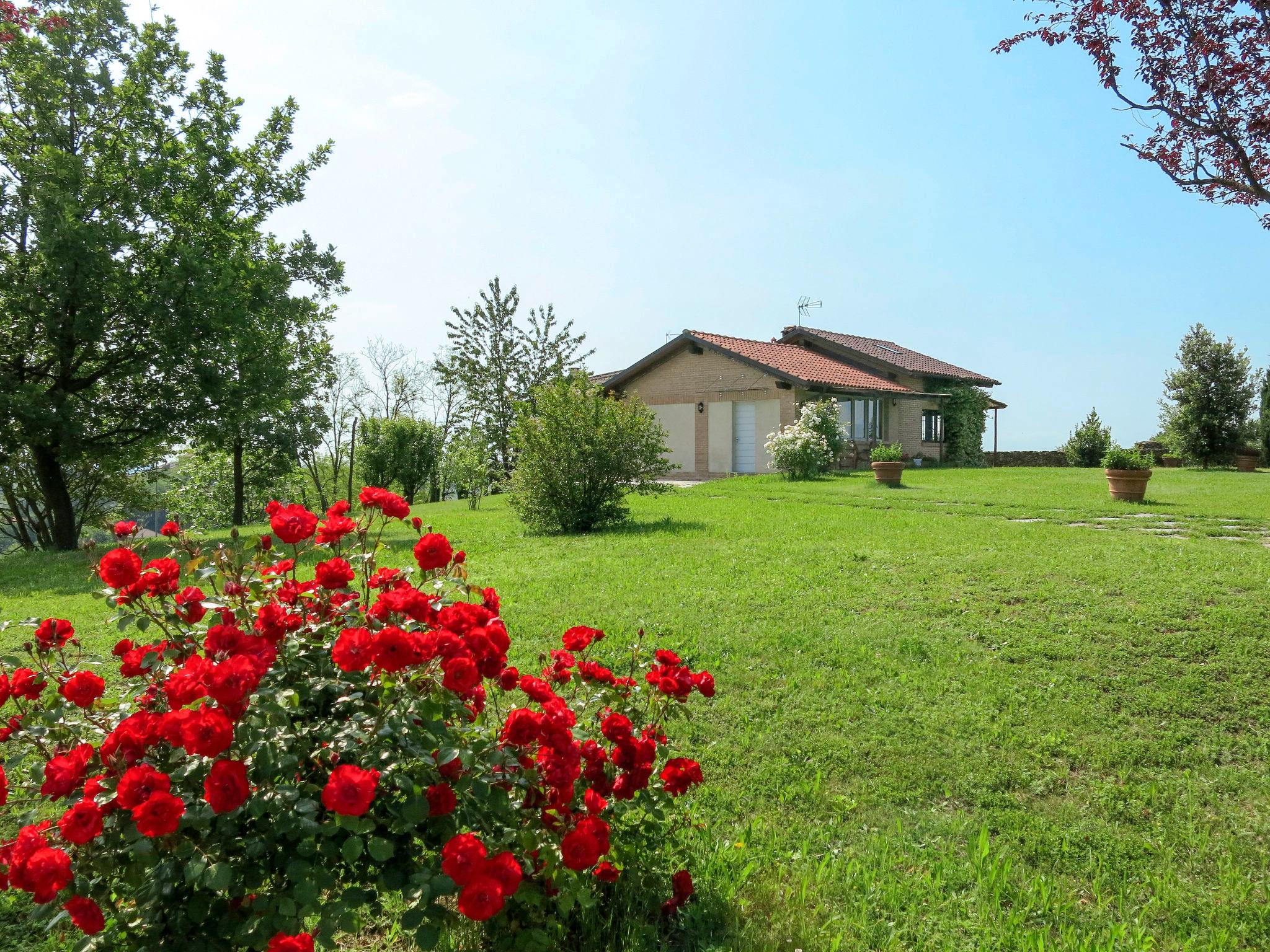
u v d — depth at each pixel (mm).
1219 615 6121
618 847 2658
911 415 32250
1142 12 5094
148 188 16953
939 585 7582
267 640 2273
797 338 34625
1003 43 5602
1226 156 5512
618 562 9586
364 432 36656
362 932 2820
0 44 15883
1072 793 3951
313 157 21000
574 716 2445
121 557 2398
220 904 2053
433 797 2141
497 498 25375
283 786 2016
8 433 16500
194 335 16453
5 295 16062
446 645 2232
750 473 26953
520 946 2320
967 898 3070
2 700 2414
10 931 2789
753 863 3182
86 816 1859
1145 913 3008
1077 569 7957
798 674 5469
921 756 4316
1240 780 4012
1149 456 15391
